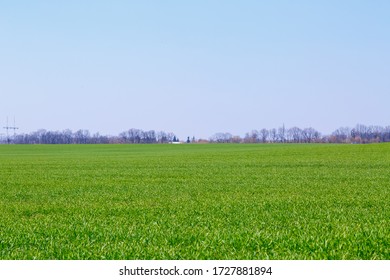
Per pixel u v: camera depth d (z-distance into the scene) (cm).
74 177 3875
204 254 1044
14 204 2255
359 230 1273
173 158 7000
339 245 1066
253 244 1135
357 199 2253
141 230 1381
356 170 4325
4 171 4628
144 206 2083
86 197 2527
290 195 2477
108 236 1288
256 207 1977
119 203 2234
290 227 1409
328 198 2306
